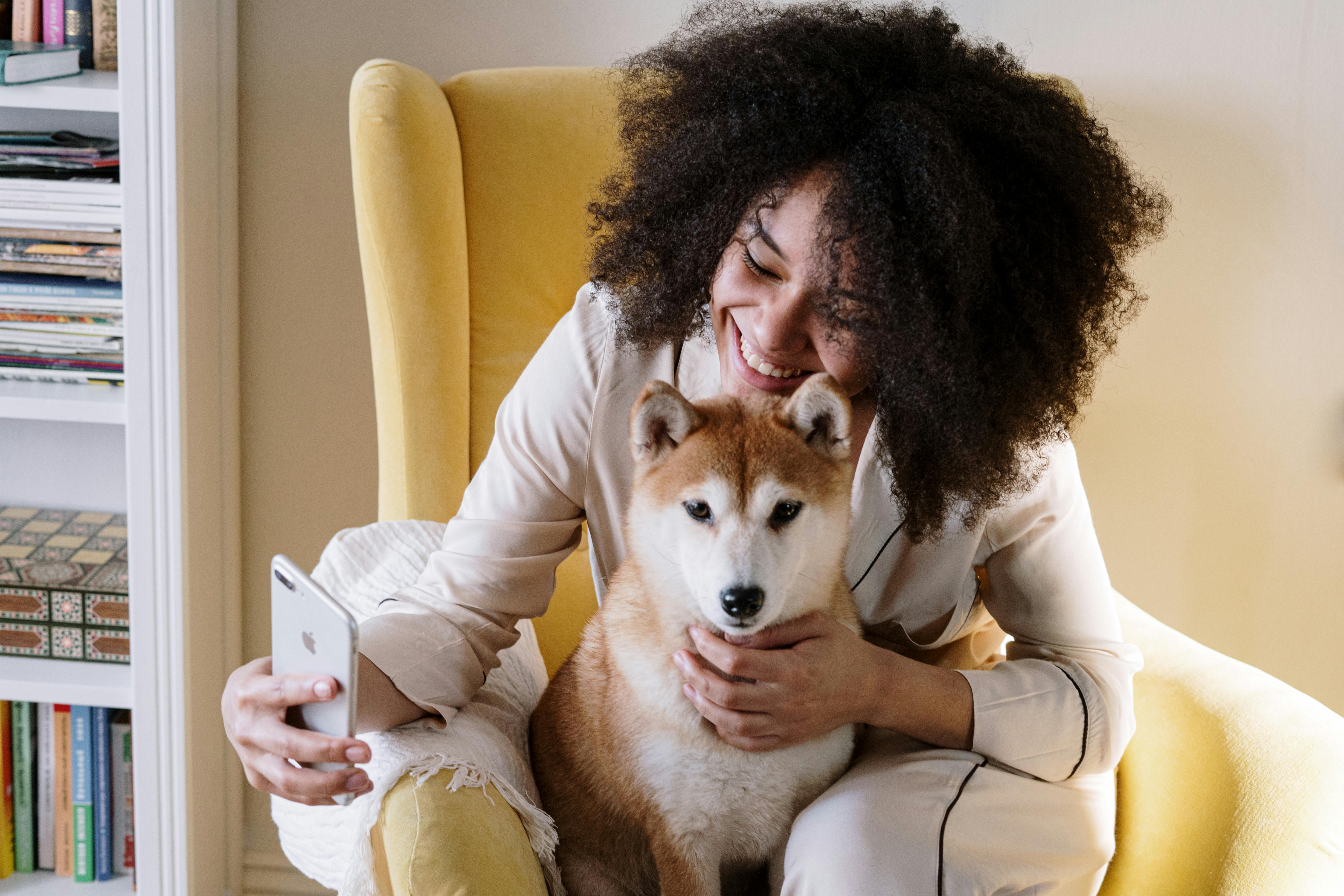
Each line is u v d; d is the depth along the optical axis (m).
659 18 1.57
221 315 1.57
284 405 1.71
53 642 1.55
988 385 0.77
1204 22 1.52
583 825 0.92
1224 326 1.62
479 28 1.58
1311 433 1.65
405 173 1.26
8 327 1.43
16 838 1.61
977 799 0.81
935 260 0.73
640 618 0.84
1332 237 1.58
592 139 1.39
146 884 1.56
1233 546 1.70
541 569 0.95
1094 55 1.54
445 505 1.33
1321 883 0.84
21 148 1.39
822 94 0.75
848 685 0.78
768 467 0.76
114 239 1.40
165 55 1.33
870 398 0.87
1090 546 0.95
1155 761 1.02
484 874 0.72
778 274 0.78
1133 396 1.66
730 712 0.77
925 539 0.86
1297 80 1.53
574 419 0.94
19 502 1.74
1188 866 0.93
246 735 0.78
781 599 0.76
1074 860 0.86
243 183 1.62
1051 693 0.87
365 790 0.76
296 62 1.58
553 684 0.98
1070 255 0.80
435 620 0.90
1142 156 1.57
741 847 0.86
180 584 1.47
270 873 1.79
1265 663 1.74
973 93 0.78
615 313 0.94
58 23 1.49
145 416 1.42
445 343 1.31
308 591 0.76
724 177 0.82
